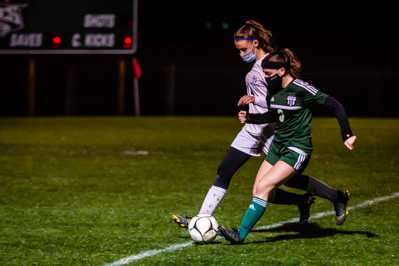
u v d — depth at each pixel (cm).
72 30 7050
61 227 1816
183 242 1614
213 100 8238
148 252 1520
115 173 2970
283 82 1480
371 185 2575
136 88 7294
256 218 1537
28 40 7100
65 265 1423
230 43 9562
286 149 1509
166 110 7712
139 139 4581
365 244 1579
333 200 1639
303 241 1612
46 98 8775
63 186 2598
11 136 4825
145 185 2614
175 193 2419
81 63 8869
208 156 3612
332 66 9144
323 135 4744
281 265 1402
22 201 2250
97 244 1608
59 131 5238
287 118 1488
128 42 7006
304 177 1623
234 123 6078
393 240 1619
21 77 8762
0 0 7119
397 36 9506
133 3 6975
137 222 1880
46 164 3294
